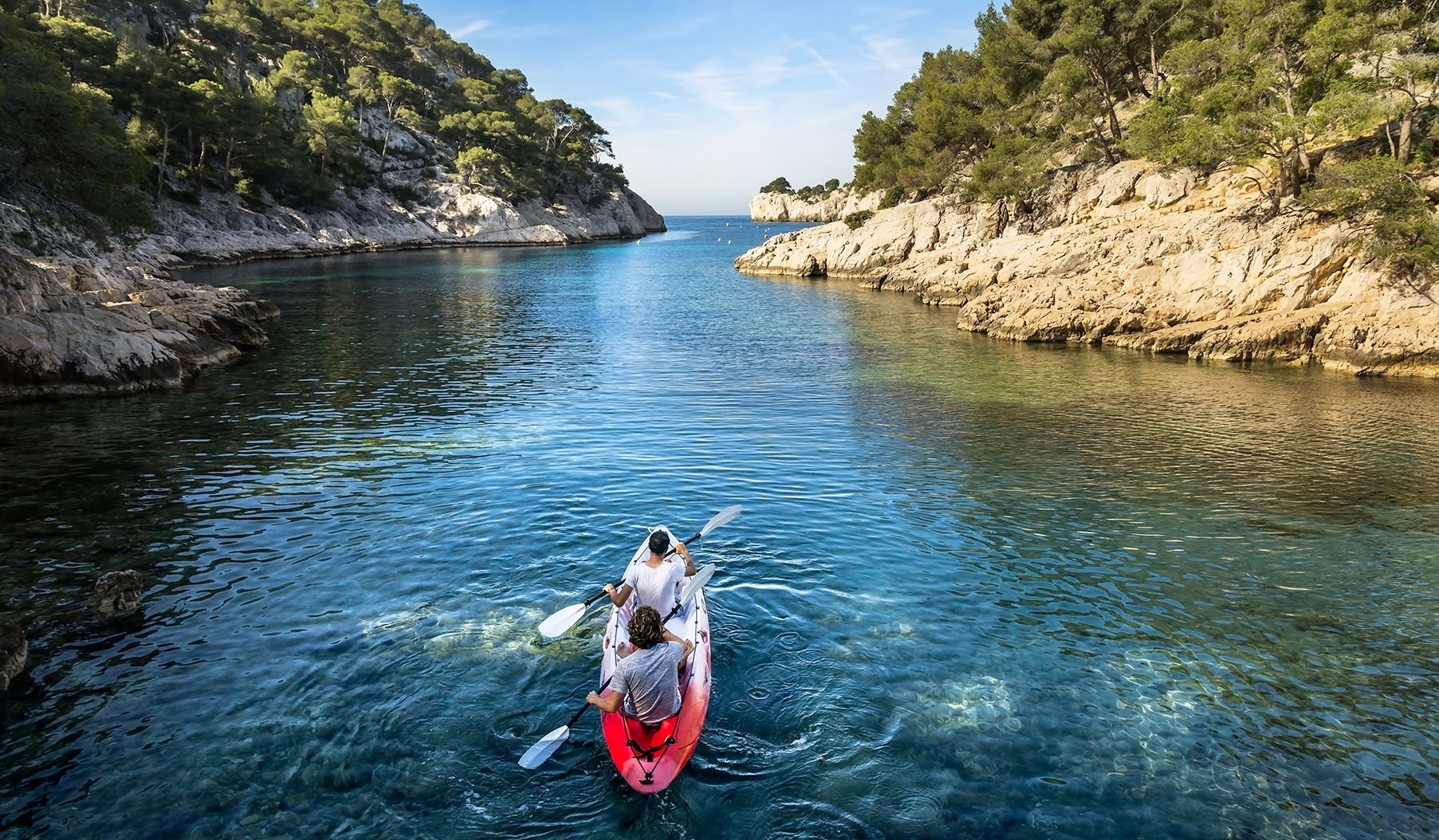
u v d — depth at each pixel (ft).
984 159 191.52
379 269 233.55
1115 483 48.67
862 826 20.53
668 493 45.73
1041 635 30.35
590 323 128.98
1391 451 55.77
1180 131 127.95
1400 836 20.07
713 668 27.50
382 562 36.22
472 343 106.11
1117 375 85.56
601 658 28.50
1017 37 202.39
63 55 221.25
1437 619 31.86
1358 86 109.19
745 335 116.26
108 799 21.25
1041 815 20.92
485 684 26.78
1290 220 104.01
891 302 162.09
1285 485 48.57
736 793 21.74
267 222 280.10
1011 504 44.86
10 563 36.06
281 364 89.20
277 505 43.45
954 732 24.43
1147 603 33.06
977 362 93.61
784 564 36.32
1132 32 186.39
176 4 355.56
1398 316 86.17
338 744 23.68
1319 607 32.83
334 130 325.83
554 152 496.64
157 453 53.83
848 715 25.17
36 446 55.11
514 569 35.50
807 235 256.32
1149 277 118.42
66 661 27.84
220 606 32.07
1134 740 24.11
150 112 246.47
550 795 21.76
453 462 51.67
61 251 122.72
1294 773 22.58
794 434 59.98
